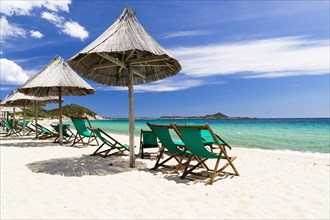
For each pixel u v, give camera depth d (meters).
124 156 6.54
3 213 2.75
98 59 6.32
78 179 4.16
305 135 18.16
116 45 4.44
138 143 10.74
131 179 4.18
